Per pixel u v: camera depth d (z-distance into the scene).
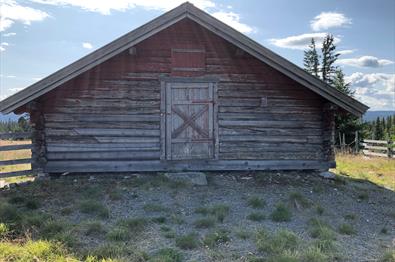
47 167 9.95
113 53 9.38
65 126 10.07
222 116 10.66
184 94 10.48
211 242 5.94
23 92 9.09
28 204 7.61
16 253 5.30
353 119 26.17
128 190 8.79
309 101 11.11
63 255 5.31
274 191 9.21
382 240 6.61
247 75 10.75
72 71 9.19
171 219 7.11
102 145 10.20
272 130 10.90
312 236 6.54
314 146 11.13
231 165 10.66
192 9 9.54
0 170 12.59
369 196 9.61
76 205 7.67
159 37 10.34
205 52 10.55
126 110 10.28
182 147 10.48
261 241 5.98
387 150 20.09
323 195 9.24
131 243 5.93
